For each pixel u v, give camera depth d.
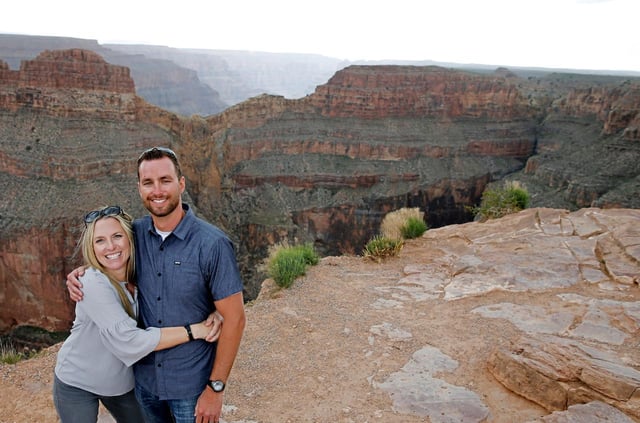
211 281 3.58
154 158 3.43
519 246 10.86
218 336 3.73
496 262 9.95
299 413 5.52
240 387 6.10
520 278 9.04
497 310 7.86
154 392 3.79
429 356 6.61
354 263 11.05
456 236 12.45
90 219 3.57
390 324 7.65
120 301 3.65
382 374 6.23
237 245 52.66
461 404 5.49
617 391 4.94
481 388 5.83
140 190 3.49
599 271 9.14
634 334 6.71
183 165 53.12
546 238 11.16
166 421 4.21
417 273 10.03
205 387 3.77
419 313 8.05
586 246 10.45
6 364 6.95
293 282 9.73
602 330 6.83
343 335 7.36
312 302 8.65
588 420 4.61
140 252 3.67
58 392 3.97
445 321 7.67
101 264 3.58
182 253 3.54
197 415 3.71
